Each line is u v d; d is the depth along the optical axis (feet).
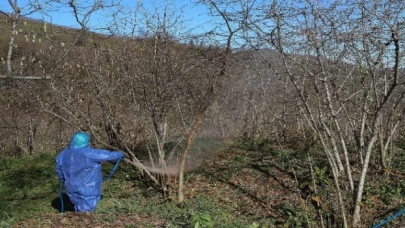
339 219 20.03
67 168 21.52
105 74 27.22
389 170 26.25
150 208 22.36
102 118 29.43
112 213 21.50
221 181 27.40
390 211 21.80
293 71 22.26
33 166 32.99
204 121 32.45
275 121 38.68
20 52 27.99
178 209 22.25
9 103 38.06
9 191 27.30
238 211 22.93
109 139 29.04
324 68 20.13
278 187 26.13
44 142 40.81
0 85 14.57
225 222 20.45
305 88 22.82
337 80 22.72
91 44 26.84
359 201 19.39
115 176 28.55
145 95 23.59
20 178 30.01
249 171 29.27
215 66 21.93
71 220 20.67
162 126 24.30
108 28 23.00
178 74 22.79
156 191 24.79
